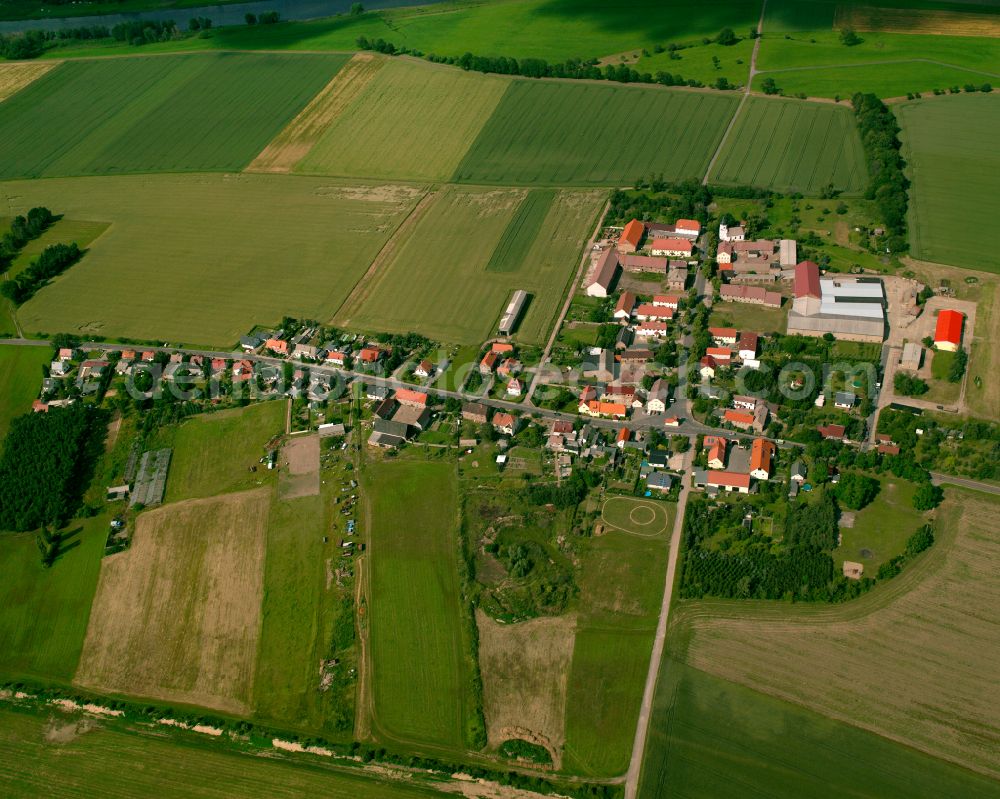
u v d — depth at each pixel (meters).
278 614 163.75
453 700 147.38
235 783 139.88
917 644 147.00
